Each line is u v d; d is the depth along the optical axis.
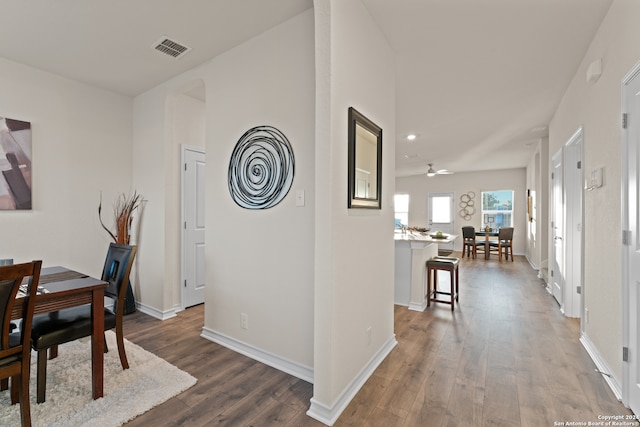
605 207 2.22
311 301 2.14
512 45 2.59
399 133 5.18
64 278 2.08
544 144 5.42
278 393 1.96
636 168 1.77
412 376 2.16
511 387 2.02
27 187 2.95
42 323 1.89
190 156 3.67
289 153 2.25
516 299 4.15
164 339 2.78
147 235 3.55
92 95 3.43
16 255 2.89
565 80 3.23
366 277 2.16
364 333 2.13
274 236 2.33
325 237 1.73
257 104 2.46
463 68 2.99
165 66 3.00
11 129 2.86
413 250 3.75
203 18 2.28
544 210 5.47
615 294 2.04
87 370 2.17
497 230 8.80
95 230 3.44
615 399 1.89
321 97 1.74
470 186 9.34
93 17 2.27
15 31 2.43
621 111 1.92
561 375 2.17
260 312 2.42
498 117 4.40
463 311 3.64
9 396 1.87
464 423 1.68
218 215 2.74
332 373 1.74
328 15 1.71
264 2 2.10
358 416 1.74
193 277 3.72
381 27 2.34
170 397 1.89
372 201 2.23
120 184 3.65
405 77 3.18
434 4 2.09
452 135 5.30
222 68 2.75
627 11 1.84
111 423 1.64
